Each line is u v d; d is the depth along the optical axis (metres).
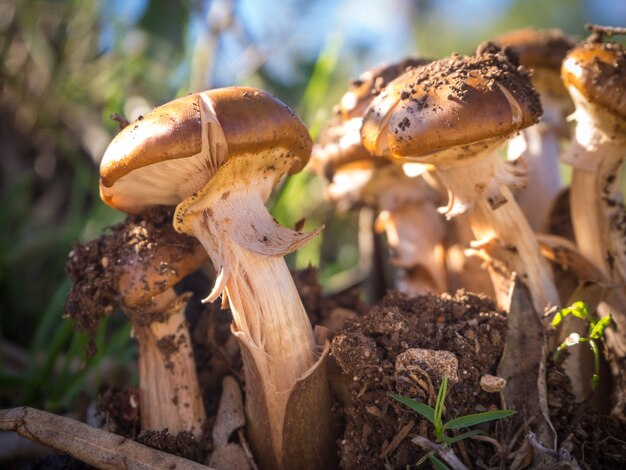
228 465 0.18
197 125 0.15
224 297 0.17
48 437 0.18
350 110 0.23
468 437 0.17
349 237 0.44
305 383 0.17
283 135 0.16
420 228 0.25
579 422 0.18
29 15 0.42
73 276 0.19
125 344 0.31
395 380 0.17
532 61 0.23
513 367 0.18
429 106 0.17
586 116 0.19
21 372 0.30
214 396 0.21
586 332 0.19
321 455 0.18
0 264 0.34
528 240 0.20
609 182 0.20
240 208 0.17
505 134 0.17
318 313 0.23
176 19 0.44
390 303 0.19
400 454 0.17
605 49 0.18
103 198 0.18
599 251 0.21
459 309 0.18
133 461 0.17
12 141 0.43
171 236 0.18
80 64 0.44
